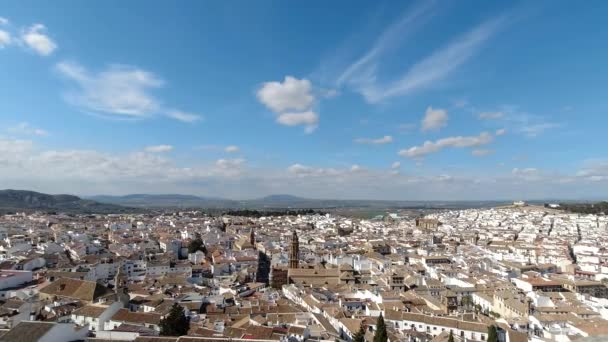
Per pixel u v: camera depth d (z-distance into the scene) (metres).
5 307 137.38
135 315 128.25
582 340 65.56
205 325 136.38
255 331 123.56
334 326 148.38
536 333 158.62
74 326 98.50
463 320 157.75
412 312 169.38
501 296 193.38
